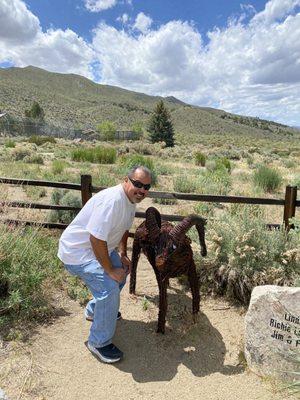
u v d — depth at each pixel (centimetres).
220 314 419
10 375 313
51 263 478
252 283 431
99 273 332
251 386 311
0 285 411
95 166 1741
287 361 312
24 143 3728
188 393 303
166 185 1259
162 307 374
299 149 5550
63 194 868
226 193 1097
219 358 346
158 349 357
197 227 383
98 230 315
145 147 3170
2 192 584
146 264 548
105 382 312
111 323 334
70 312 412
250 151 4581
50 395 296
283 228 486
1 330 370
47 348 350
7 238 432
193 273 389
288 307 312
